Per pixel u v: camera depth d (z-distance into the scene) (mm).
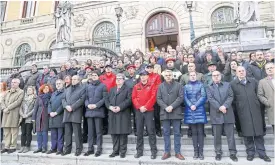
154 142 5320
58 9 13766
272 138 5332
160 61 8117
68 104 5805
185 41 18859
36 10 24953
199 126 5125
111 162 5281
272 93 4883
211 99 5078
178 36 19438
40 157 5891
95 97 5793
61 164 5633
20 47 24719
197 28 18750
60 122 6004
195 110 5137
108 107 5602
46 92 6527
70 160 5594
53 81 8320
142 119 5465
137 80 6551
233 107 5434
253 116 4852
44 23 23844
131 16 20547
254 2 10641
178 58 8461
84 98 5902
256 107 4934
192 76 5461
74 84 6027
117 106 5449
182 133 6293
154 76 5926
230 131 4965
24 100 6648
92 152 5777
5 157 6219
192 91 5340
